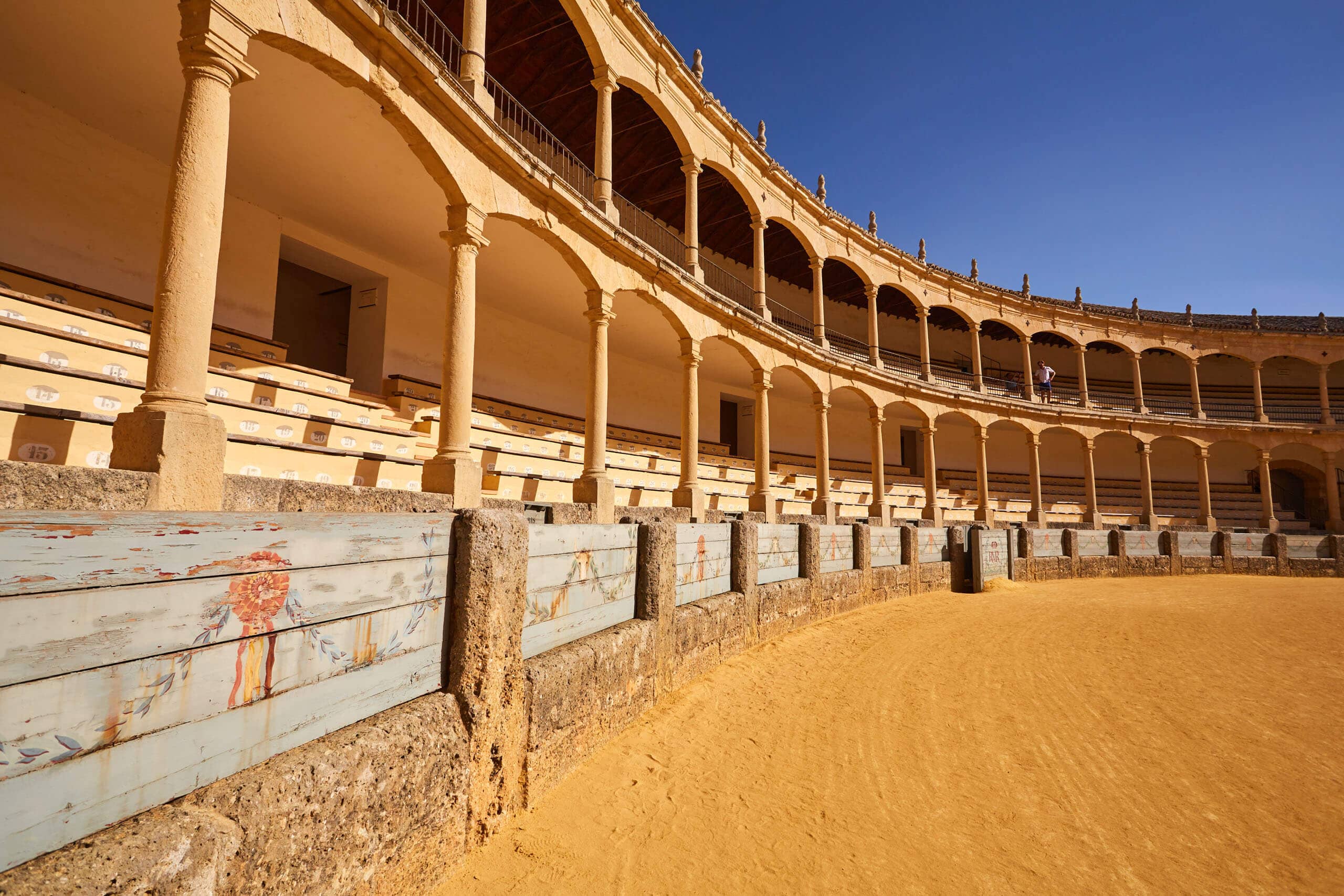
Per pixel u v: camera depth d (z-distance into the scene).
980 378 31.42
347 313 19.33
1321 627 13.31
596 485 12.41
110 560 2.22
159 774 2.37
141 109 10.36
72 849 2.02
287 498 6.25
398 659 3.76
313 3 7.20
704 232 27.72
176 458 5.18
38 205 10.20
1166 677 9.43
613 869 4.17
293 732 2.99
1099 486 39.06
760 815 5.09
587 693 5.70
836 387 23.72
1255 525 37.06
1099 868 4.63
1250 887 4.48
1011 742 6.85
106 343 7.70
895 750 6.54
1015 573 22.38
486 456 13.64
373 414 12.80
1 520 1.92
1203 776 6.22
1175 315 37.75
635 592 7.54
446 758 3.79
